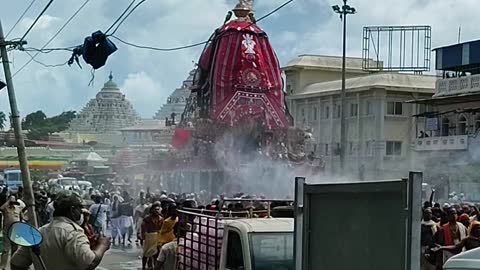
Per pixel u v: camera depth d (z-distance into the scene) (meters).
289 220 9.13
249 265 8.47
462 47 53.09
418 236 4.90
